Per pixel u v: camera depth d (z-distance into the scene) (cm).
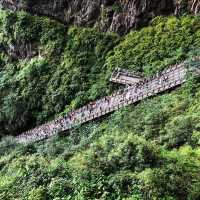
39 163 2097
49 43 5512
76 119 4122
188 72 3481
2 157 3956
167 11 4753
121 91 4112
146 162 1833
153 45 4581
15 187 1958
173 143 2455
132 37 4841
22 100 5306
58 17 5666
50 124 4566
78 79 4938
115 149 1966
